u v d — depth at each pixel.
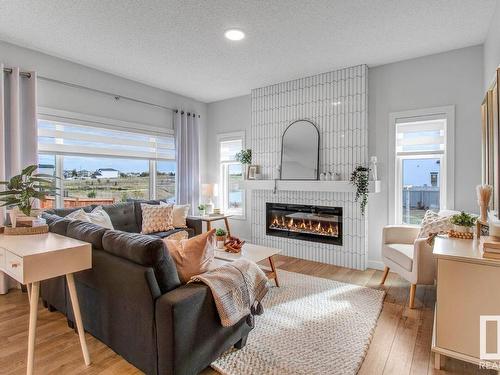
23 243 1.91
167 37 3.10
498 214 2.19
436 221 2.97
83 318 2.21
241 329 2.08
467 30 2.95
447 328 1.88
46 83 3.56
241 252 3.12
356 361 1.97
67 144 3.80
